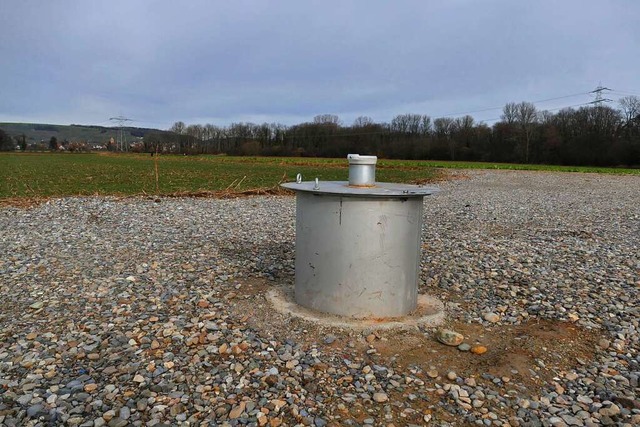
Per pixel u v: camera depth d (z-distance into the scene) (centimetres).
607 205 1681
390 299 424
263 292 520
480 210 1430
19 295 512
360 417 293
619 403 316
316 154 8675
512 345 400
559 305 502
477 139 7894
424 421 290
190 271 612
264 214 1186
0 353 370
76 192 1639
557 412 304
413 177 3319
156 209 1228
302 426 282
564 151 6681
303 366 353
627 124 6788
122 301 493
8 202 1277
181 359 362
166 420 286
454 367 358
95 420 284
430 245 801
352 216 406
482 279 598
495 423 290
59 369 347
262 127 9569
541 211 1443
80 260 665
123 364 353
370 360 365
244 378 334
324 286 430
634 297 535
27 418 284
